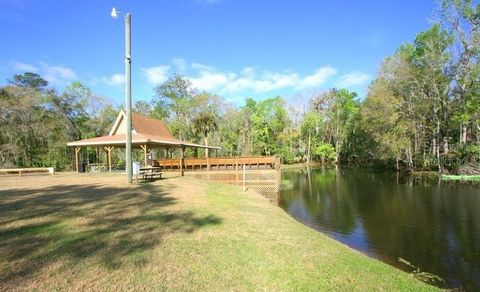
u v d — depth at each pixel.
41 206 8.45
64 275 4.44
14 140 32.84
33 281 4.20
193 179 19.12
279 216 11.57
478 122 30.41
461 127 32.94
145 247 5.79
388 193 21.31
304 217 14.71
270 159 23.09
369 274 6.09
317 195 21.77
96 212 8.11
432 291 5.77
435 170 33.09
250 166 23.39
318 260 6.36
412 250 9.77
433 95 33.97
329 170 45.94
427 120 36.00
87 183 14.38
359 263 6.79
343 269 6.07
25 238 5.77
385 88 36.09
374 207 16.91
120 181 15.35
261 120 55.56
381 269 6.65
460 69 31.00
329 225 13.08
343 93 60.94
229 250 6.14
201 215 8.94
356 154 57.28
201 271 5.01
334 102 61.62
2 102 31.80
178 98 49.16
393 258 9.07
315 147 60.38
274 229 8.70
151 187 13.52
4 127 32.12
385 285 5.62
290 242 7.47
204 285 4.55
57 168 35.84
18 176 20.00
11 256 4.94
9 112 32.47
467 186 22.80
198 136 47.56
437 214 14.69
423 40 33.03
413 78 34.03
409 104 34.56
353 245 10.27
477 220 13.38
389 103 34.28
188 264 5.22
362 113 40.69
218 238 6.86
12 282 4.12
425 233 11.67
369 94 40.06
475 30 29.62
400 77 34.53
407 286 5.79
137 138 22.69
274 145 56.84
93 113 43.25
